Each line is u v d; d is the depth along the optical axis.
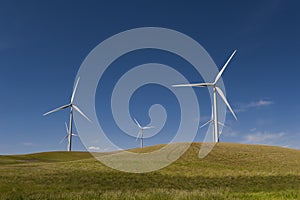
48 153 82.62
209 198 18.98
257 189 29.48
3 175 32.28
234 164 53.16
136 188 29.42
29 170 37.66
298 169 49.25
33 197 20.23
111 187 29.61
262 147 72.31
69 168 40.53
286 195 21.61
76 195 20.19
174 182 33.91
